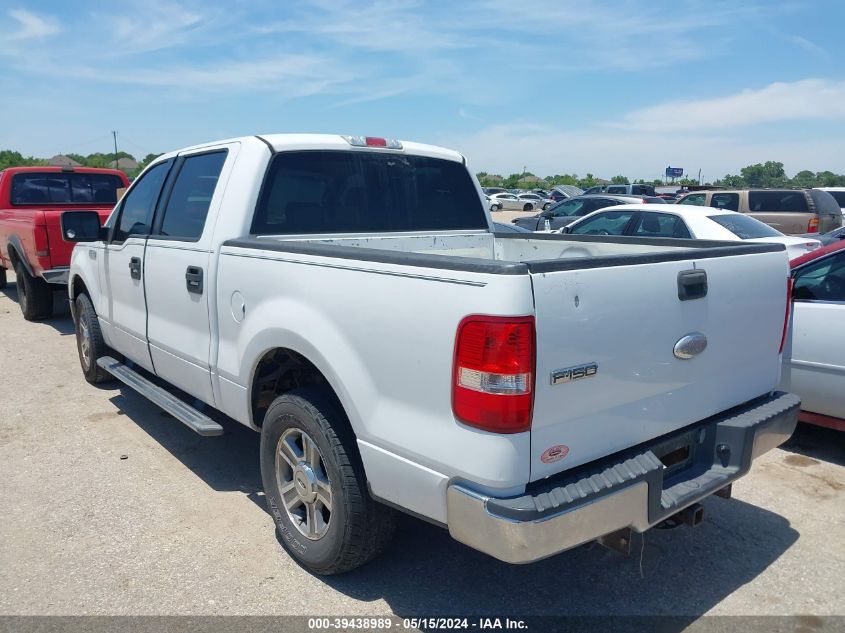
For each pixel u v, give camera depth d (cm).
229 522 387
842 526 387
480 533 242
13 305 1064
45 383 645
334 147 417
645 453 277
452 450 247
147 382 483
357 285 280
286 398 326
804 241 731
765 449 325
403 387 264
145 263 452
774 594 324
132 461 470
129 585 326
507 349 229
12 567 340
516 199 4450
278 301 325
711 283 296
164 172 467
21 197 994
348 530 305
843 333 448
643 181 6956
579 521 244
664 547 365
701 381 302
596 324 251
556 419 245
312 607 311
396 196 450
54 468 457
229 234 374
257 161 382
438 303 247
